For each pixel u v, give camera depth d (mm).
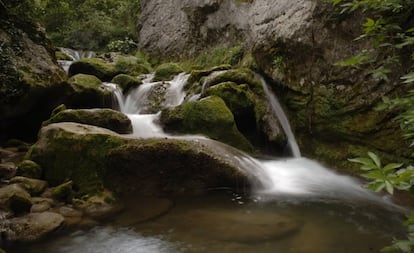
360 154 7812
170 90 11891
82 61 14141
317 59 8828
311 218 5574
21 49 9406
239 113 9336
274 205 6145
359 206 6113
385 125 7473
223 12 14906
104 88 11422
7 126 9539
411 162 6867
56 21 21891
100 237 4957
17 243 4750
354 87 8031
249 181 6797
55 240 4859
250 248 4547
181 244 4711
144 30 20516
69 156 6730
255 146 9547
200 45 16172
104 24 22125
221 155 6941
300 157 9031
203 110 8852
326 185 7258
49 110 10195
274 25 10234
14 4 9641
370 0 3447
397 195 6496
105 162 6609
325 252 4461
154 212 5820
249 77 9867
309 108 8984
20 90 8852
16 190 5547
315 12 8805
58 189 6148
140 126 9539
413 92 2920
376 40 3695
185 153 6621
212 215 5668
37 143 7078
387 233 5043
